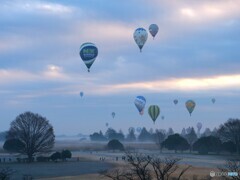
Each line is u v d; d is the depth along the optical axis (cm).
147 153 17512
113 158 15288
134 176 5847
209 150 17638
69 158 15150
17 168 11356
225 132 17475
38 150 14812
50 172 10231
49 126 15262
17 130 14825
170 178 6569
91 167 11325
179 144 18788
